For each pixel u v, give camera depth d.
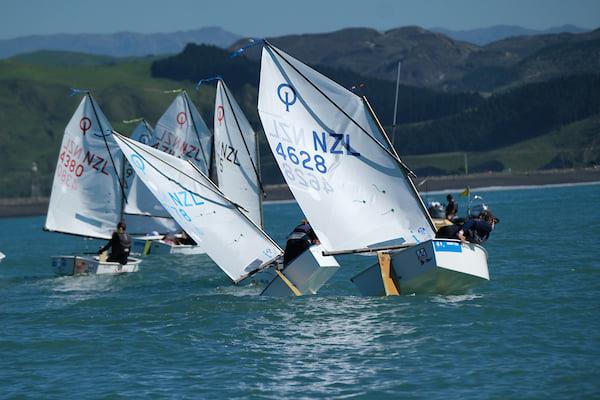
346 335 75.25
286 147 90.12
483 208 90.94
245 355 70.31
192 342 75.50
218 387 62.25
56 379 66.06
